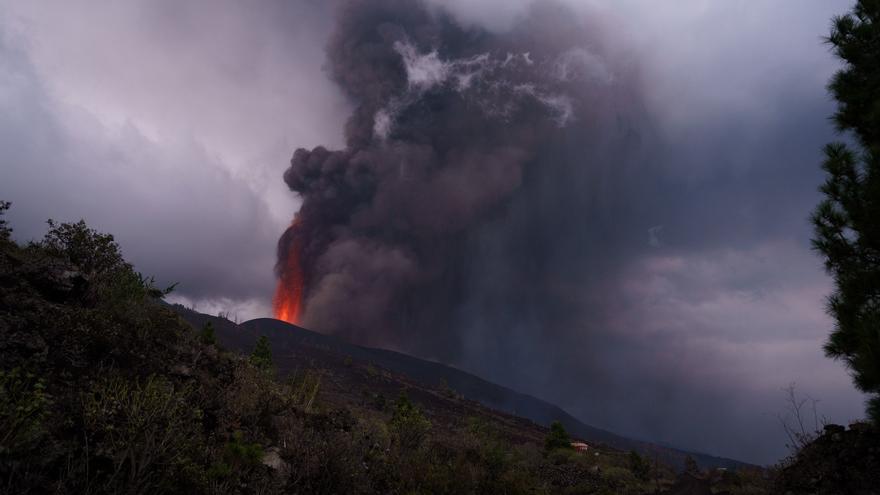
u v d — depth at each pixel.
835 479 7.69
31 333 6.05
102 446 5.23
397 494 9.56
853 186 8.13
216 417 7.64
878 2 8.68
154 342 7.92
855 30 8.66
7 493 4.27
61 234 8.66
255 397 9.00
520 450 33.72
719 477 30.27
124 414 5.75
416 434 14.61
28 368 5.57
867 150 8.16
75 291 7.45
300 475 7.61
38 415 4.96
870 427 7.96
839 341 7.53
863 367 6.82
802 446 8.73
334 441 8.88
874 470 7.32
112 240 9.06
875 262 7.95
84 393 5.73
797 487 8.18
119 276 8.59
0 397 4.64
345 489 8.20
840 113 8.72
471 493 11.99
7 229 8.10
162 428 5.93
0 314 6.01
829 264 8.30
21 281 6.82
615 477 33.75
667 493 29.95
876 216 7.75
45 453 4.76
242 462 7.03
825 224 8.37
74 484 4.72
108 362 6.65
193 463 6.05
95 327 6.82
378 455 10.75
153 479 5.45
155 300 9.15
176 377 7.55
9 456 4.45
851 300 7.64
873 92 8.35
